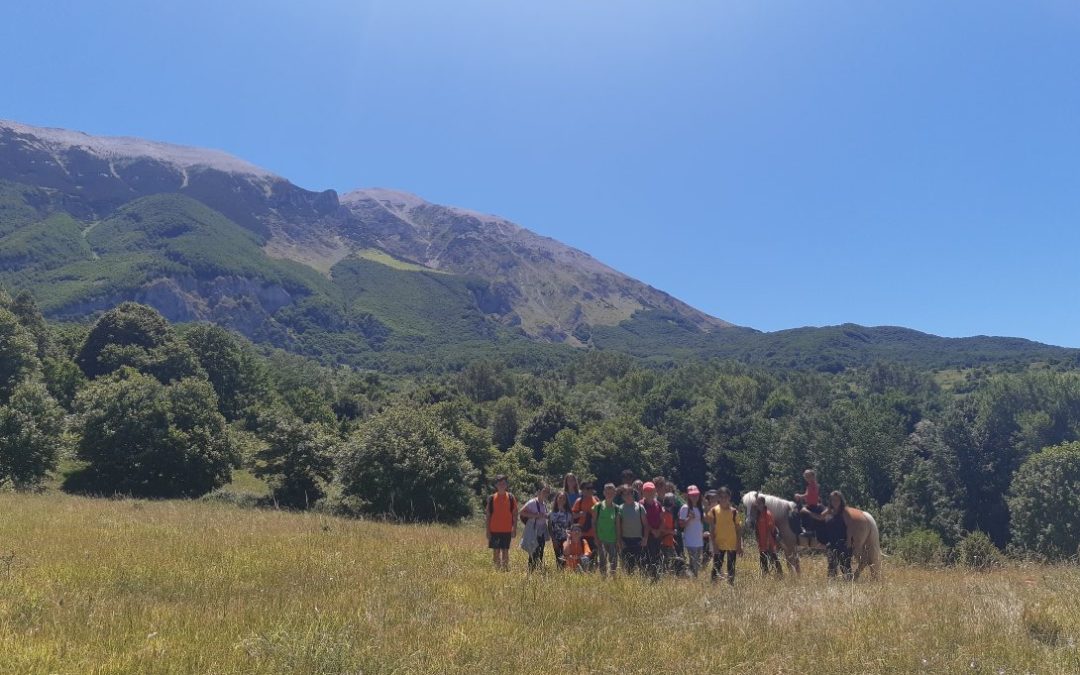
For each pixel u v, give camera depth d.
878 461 66.69
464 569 11.38
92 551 11.06
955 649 6.97
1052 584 11.23
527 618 8.00
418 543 14.98
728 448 81.38
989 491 60.25
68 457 41.72
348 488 36.12
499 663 6.28
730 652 6.79
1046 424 62.47
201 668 5.73
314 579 9.69
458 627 7.30
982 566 17.08
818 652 6.83
